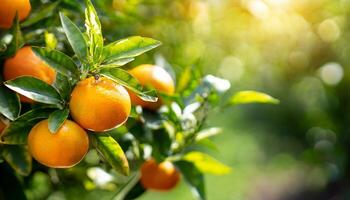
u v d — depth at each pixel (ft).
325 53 10.09
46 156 2.77
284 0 6.94
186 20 5.59
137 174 4.09
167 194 11.69
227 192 13.84
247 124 16.96
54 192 4.43
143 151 3.69
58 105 2.82
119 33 4.03
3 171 3.56
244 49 7.72
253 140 16.44
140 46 2.88
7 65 2.99
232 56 7.28
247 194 14.03
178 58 5.30
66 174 4.25
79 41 2.86
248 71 8.95
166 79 3.52
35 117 2.86
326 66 9.91
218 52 6.93
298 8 8.45
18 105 2.91
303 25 9.10
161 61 4.19
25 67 2.96
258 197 14.07
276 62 9.60
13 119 2.85
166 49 5.22
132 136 3.67
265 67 9.89
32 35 3.38
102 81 2.80
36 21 3.31
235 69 8.38
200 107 3.74
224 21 6.40
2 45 3.07
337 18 9.82
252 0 5.90
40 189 4.45
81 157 2.81
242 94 3.78
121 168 2.96
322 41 9.84
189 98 3.76
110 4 4.09
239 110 17.34
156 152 3.61
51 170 4.10
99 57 2.84
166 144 3.63
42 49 2.85
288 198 13.65
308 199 12.94
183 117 3.68
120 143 3.68
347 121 10.13
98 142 2.95
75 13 3.52
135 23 4.50
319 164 10.75
